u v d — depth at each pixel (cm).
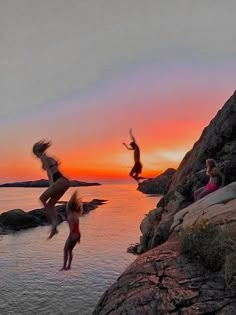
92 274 2362
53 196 689
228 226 944
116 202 9444
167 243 1113
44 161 691
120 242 3528
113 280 2223
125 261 2702
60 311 1728
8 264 2723
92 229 4516
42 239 3934
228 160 2053
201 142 2605
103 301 857
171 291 759
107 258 2809
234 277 723
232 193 1238
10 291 2036
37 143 703
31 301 1873
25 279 2286
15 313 1714
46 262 2766
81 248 3234
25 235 4266
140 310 734
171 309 705
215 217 1046
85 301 1861
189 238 932
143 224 2225
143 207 7900
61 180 686
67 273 2395
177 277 811
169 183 2838
